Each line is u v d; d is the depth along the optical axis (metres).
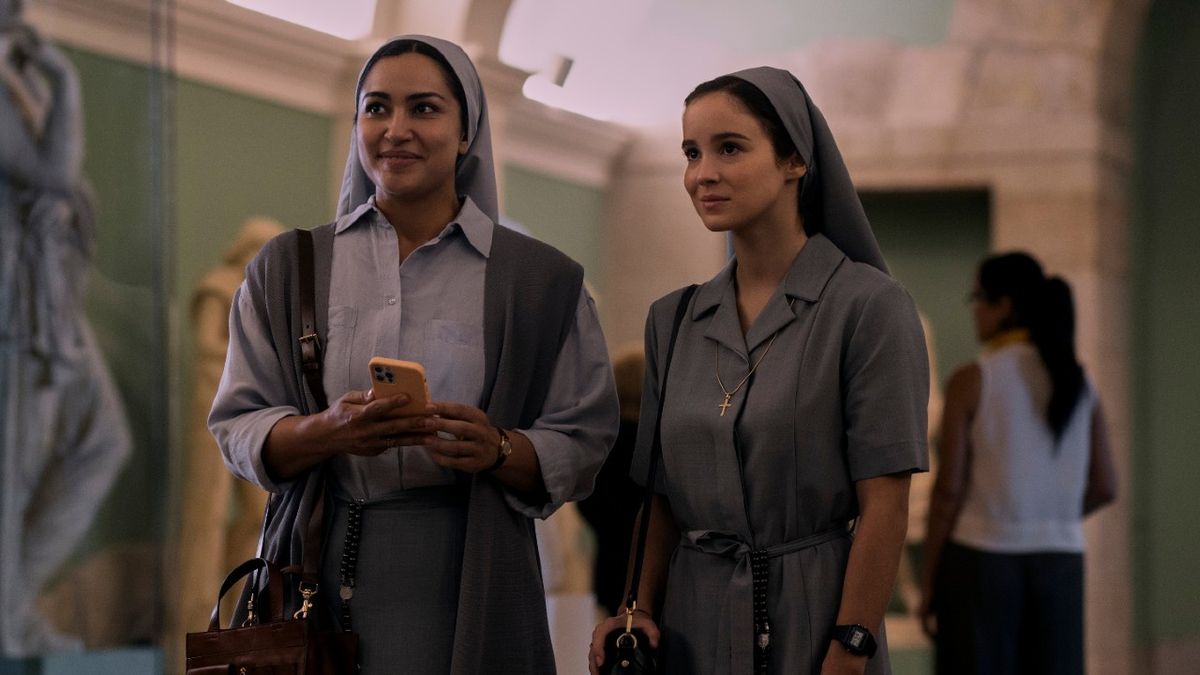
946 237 10.29
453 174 3.02
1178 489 10.08
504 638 2.86
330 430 2.70
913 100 10.28
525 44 9.80
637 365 4.88
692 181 2.90
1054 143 10.00
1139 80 10.20
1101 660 9.67
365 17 8.61
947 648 5.71
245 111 8.16
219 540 7.45
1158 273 10.23
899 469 2.75
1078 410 5.70
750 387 2.87
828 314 2.85
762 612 2.80
